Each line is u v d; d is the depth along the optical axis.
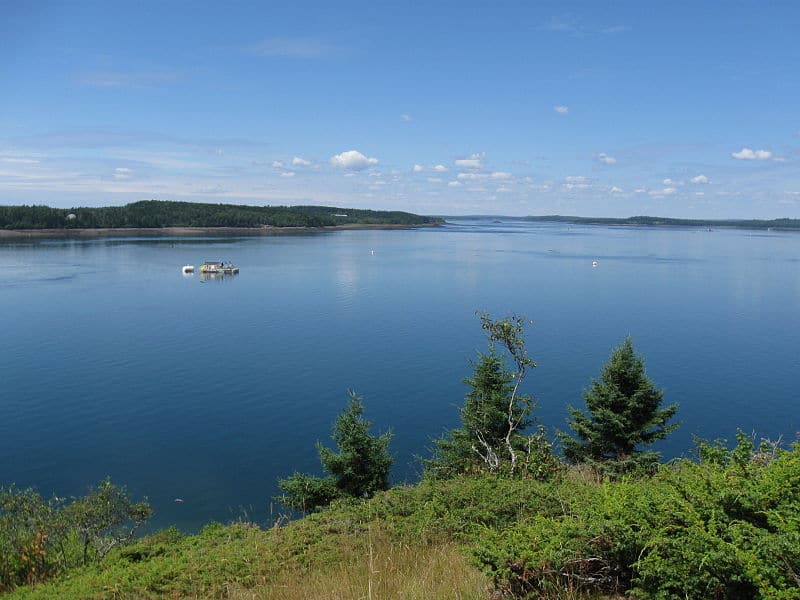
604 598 5.19
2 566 9.80
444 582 6.30
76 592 8.34
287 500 20.11
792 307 76.62
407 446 32.75
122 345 55.09
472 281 102.62
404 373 46.81
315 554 8.52
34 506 10.93
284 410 38.16
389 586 6.54
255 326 65.06
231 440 33.09
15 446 31.80
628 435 17.39
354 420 20.11
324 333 61.59
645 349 54.25
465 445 18.77
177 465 29.72
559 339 58.19
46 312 70.69
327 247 176.25
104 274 105.62
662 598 4.70
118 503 12.12
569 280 104.19
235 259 136.50
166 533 13.14
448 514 8.87
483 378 18.88
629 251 174.12
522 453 13.85
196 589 8.06
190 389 42.09
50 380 43.53
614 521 5.24
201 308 75.75
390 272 114.81
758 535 4.64
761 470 5.55
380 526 9.13
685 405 39.94
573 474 13.11
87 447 31.80
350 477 19.67
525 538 5.70
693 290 92.19
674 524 5.00
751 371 47.53
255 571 8.24
